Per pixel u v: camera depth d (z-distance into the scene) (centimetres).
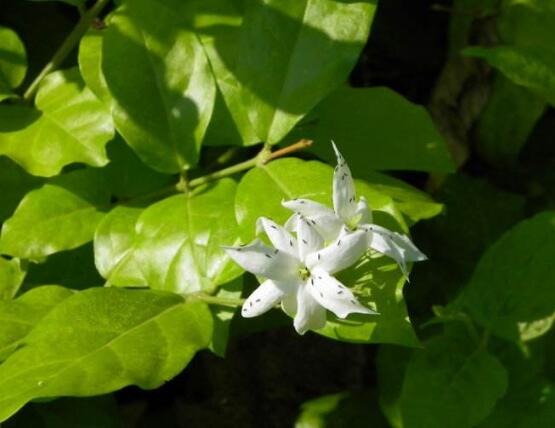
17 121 27
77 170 27
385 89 29
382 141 28
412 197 27
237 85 27
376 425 31
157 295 23
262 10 26
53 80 28
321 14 26
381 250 21
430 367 27
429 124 29
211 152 32
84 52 27
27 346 22
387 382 30
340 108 29
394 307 22
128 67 25
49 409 27
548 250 28
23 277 27
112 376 21
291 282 21
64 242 26
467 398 26
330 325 22
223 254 24
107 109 26
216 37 28
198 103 26
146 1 26
